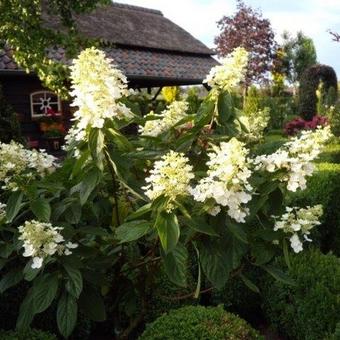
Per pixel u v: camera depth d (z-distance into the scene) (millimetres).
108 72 2080
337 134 8250
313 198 4230
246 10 25828
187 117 2537
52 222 2316
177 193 1930
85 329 3066
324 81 20094
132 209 2803
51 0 6566
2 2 5734
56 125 10906
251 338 2492
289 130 11375
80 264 2191
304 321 2896
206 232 1971
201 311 2631
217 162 2000
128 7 16562
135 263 2674
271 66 26188
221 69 2371
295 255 3227
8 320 2938
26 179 2367
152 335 2518
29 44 6000
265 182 2184
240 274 2543
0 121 4867
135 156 2385
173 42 15414
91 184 2186
